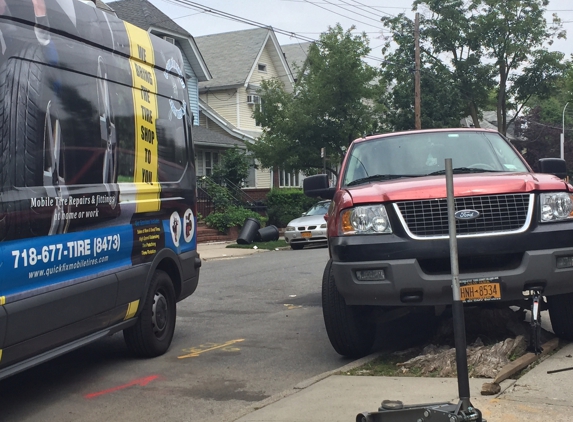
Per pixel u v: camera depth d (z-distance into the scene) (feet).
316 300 35.86
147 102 24.03
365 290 19.69
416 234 19.54
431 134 25.02
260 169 114.11
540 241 19.38
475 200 19.63
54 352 18.10
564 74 143.95
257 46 124.36
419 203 19.69
